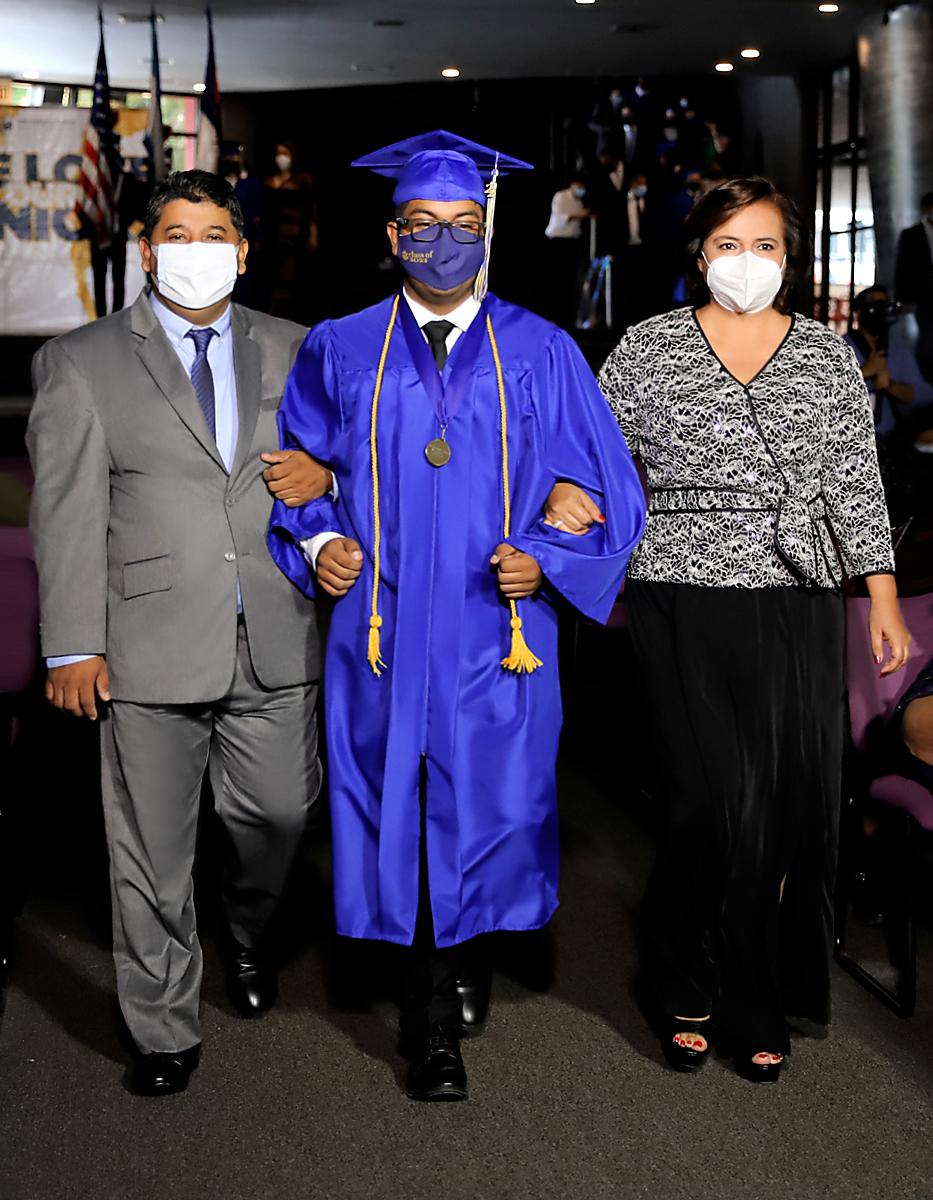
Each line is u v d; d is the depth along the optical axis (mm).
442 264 2715
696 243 2836
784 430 2809
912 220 13438
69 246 16047
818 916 2992
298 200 16844
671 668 2902
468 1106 2830
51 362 2787
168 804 2855
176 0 14055
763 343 2852
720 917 2904
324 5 14195
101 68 14750
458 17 14641
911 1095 2883
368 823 2918
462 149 2807
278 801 2979
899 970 3424
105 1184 2555
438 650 2820
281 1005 3258
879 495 2906
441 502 2797
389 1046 3076
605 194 17109
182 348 2814
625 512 2840
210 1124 2756
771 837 2881
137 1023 2852
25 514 4645
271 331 2951
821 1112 2814
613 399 2949
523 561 2734
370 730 2875
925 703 3287
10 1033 3131
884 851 3721
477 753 2863
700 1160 2643
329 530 2844
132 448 2773
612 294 17172
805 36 15109
